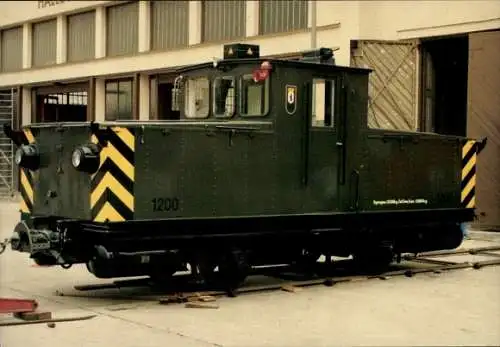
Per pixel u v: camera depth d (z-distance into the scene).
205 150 9.05
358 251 10.81
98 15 29.39
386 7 19.53
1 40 34.03
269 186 9.54
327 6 20.72
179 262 9.08
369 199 10.52
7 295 9.37
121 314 8.20
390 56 18.50
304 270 10.84
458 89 20.44
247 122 9.50
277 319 7.88
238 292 9.35
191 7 25.64
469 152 11.93
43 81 31.36
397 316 7.96
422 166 11.20
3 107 32.72
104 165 8.35
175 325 7.64
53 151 9.29
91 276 10.95
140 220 8.55
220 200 9.17
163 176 8.74
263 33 23.33
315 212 9.94
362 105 10.40
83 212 8.70
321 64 9.92
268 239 9.95
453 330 7.25
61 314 8.18
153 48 27.67
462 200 11.80
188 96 10.50
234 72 9.88
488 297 9.09
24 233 8.80
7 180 29.31
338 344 6.79
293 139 9.72
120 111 28.80
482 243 15.22
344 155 10.19
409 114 18.61
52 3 31.11
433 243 11.66
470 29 17.86
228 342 6.91
